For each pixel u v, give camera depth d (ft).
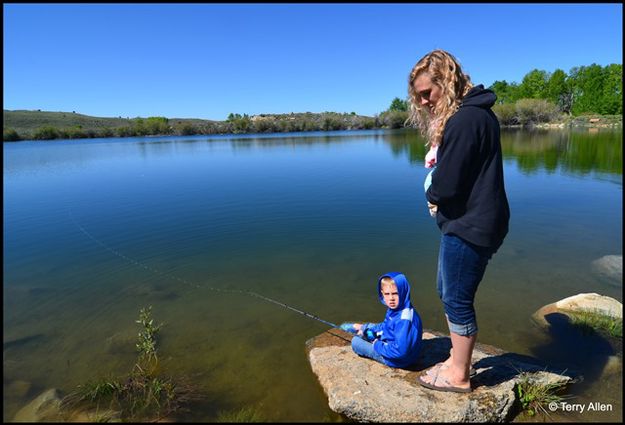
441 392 9.45
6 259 20.12
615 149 60.34
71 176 48.85
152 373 11.14
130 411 9.57
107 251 21.16
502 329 13.00
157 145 113.19
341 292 16.06
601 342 12.01
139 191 37.91
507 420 9.11
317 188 36.96
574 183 35.50
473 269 8.17
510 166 46.50
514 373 10.24
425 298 15.34
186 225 25.80
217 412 9.59
